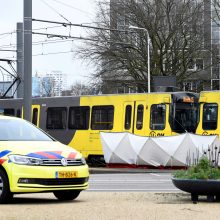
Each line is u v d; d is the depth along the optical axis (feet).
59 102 127.44
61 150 50.16
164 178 88.79
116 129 116.88
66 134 124.98
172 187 73.00
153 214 41.04
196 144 101.45
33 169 47.42
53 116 128.16
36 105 131.64
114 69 209.87
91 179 86.94
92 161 120.57
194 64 219.41
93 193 60.18
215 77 232.94
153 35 205.57
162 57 208.03
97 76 212.84
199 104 109.91
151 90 207.92
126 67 209.46
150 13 206.28
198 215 40.65
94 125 120.47
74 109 124.36
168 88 129.08
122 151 108.37
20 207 45.70
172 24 206.39
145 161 106.11
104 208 44.62
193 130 109.91
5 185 47.96
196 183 48.80
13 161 47.78
